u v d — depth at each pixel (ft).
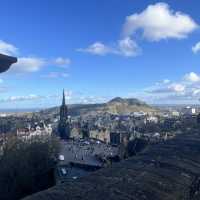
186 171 26.91
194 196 25.73
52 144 259.39
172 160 28.89
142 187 22.59
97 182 22.49
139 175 24.53
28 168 181.98
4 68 25.08
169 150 31.94
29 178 178.40
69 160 374.43
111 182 22.68
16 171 175.63
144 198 21.56
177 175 25.91
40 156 201.16
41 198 19.84
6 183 169.07
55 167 207.10
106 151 499.51
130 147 274.77
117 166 26.43
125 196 21.20
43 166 194.29
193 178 26.25
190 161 29.37
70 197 20.06
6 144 229.45
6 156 189.78
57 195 20.20
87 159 433.48
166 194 22.97
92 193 20.80
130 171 25.20
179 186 24.50
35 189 178.70
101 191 21.17
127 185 22.56
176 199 23.30
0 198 165.37
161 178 24.64
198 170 27.76
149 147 34.37
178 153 31.09
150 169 25.99
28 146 215.51
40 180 186.09
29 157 194.49
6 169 174.50
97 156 444.14
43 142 248.11
